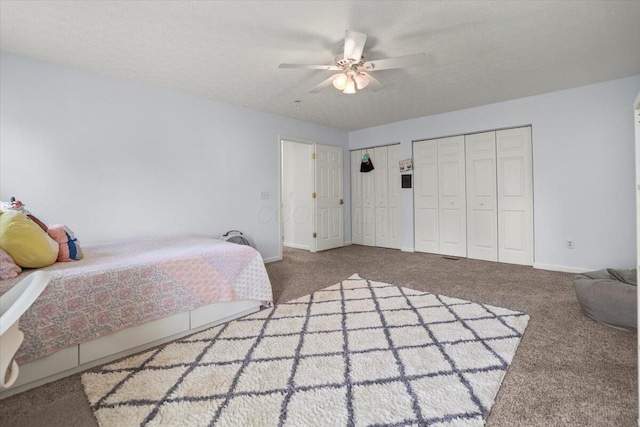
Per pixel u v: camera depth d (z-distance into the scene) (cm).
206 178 385
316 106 422
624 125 329
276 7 201
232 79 321
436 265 412
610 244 341
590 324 219
